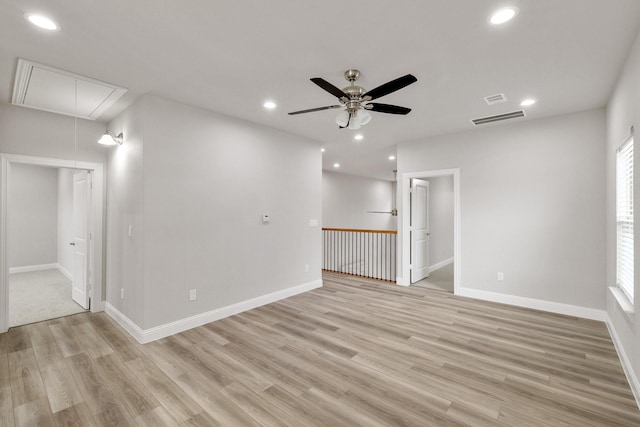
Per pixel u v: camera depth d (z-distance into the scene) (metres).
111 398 2.22
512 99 3.35
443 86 2.99
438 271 6.76
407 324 3.58
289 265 4.74
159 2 1.80
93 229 4.05
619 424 1.92
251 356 2.83
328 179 8.83
